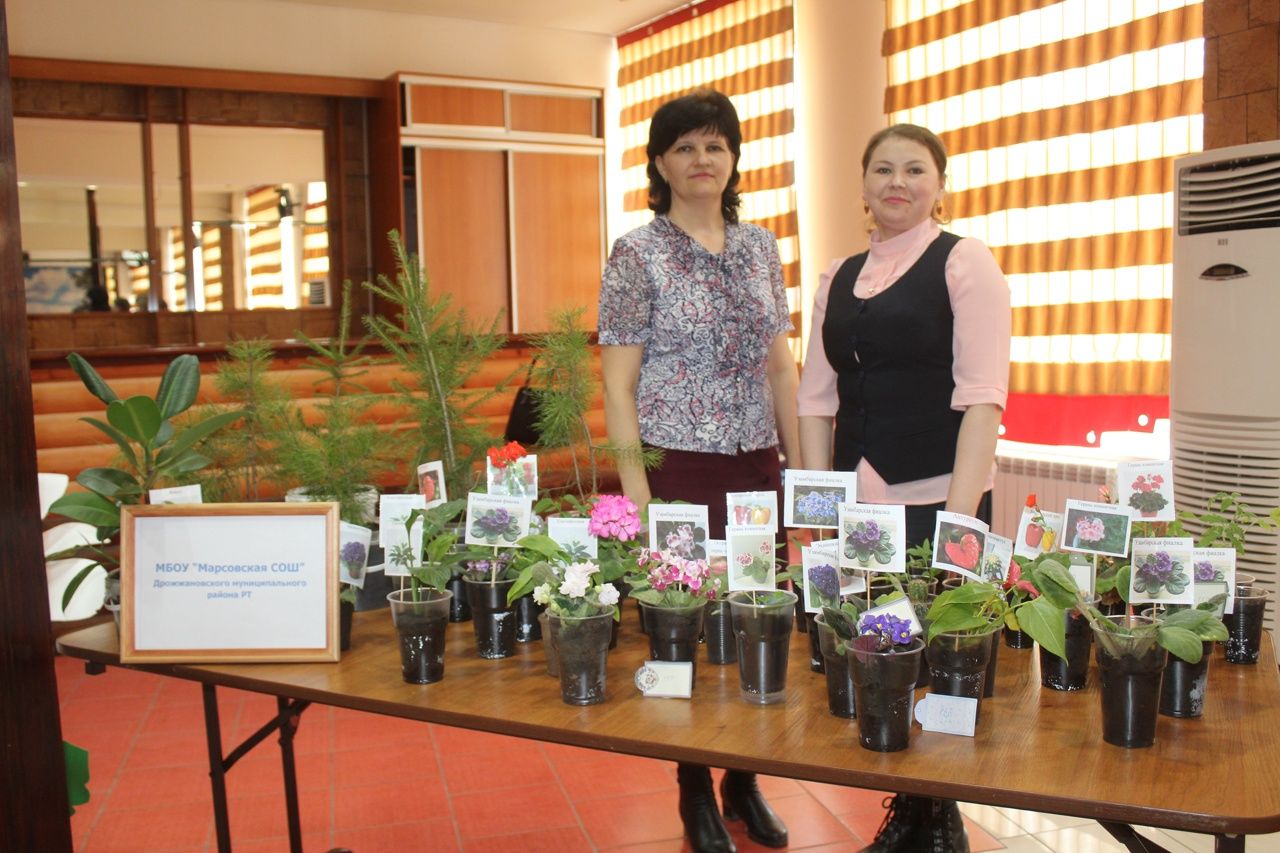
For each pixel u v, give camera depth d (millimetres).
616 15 7652
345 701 1452
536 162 7699
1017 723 1311
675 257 2182
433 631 1487
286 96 7672
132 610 1596
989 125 4855
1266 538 2785
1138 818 1055
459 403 2197
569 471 2355
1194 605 1427
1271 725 1283
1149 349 4238
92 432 4781
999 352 1906
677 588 1525
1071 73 4461
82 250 7211
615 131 8305
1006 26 4734
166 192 7398
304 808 2770
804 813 2678
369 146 7891
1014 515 4551
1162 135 4141
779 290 2336
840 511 1412
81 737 3291
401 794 2846
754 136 6520
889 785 1149
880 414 2012
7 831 1293
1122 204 4289
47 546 3512
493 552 1637
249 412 2131
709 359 2189
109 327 7332
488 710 1385
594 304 7980
